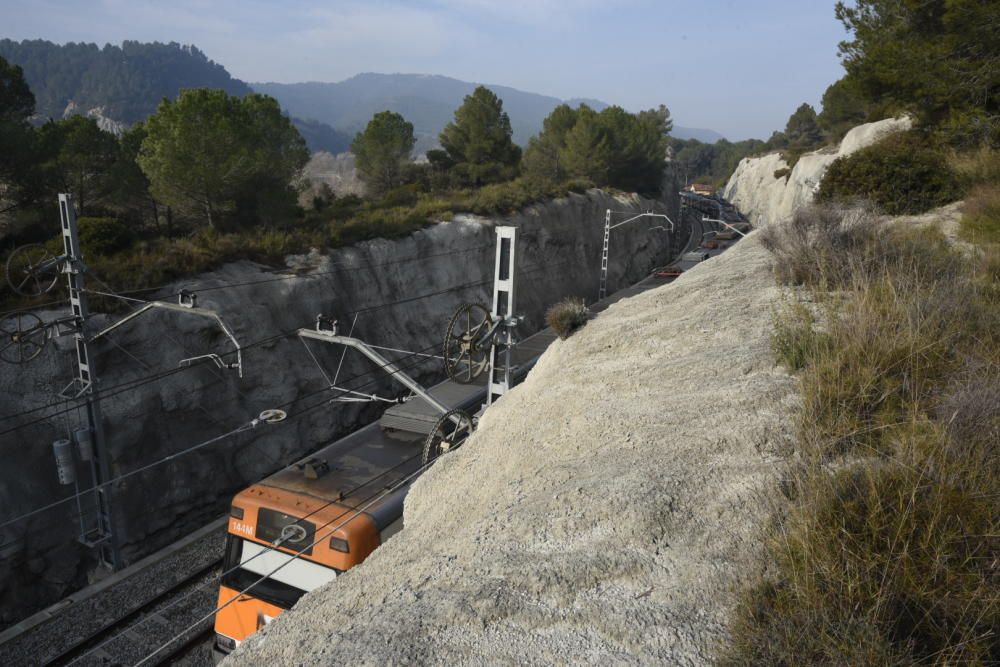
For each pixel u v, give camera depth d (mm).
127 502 16516
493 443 7656
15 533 14344
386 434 11758
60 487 15414
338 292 25719
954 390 4738
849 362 5512
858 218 10312
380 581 4895
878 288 7094
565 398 7699
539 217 41531
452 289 32250
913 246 8578
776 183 78375
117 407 16875
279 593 8703
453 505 6418
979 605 3021
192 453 18484
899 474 3816
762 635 3193
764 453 5000
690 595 3787
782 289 9117
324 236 27156
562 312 10727
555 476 5656
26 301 16750
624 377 7688
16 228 22891
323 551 8445
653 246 60750
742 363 6883
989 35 16109
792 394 5773
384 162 46438
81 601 12953
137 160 25328
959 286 6918
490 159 51781
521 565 4367
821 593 3291
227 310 20578
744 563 3863
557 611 3887
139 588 13289
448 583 4426
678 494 4719
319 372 23188
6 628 13555
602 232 50594
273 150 29391
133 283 19141
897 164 15352
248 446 20328
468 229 34219
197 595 12789
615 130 59344
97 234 21750
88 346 14289
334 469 10141
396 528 9047
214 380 19625
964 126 16750
